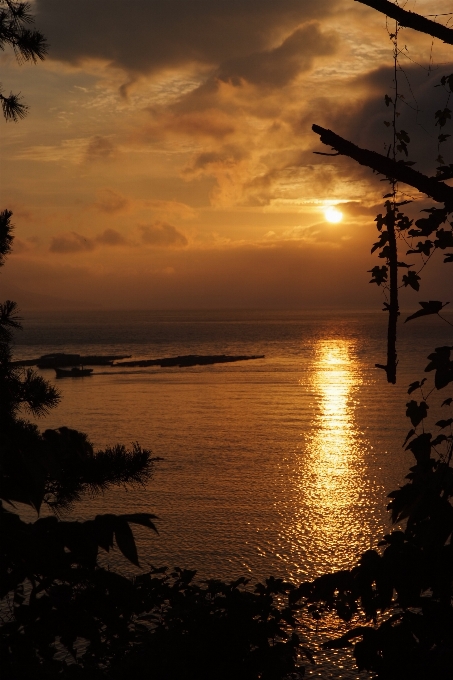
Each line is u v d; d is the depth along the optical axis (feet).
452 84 11.27
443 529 9.48
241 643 15.48
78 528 11.33
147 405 303.07
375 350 641.40
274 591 16.75
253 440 225.35
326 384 377.30
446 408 252.42
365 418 261.85
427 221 11.40
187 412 284.00
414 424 10.86
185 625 15.74
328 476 175.94
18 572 11.36
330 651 65.46
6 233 24.13
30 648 11.73
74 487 20.38
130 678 14.23
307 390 352.28
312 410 286.05
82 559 11.30
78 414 278.87
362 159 11.09
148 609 15.76
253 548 121.08
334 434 232.73
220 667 15.15
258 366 489.26
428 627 9.15
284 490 162.30
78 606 11.73
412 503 10.14
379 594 9.51
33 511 114.21
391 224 11.89
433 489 9.94
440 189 10.83
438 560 9.31
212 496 156.04
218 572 108.88
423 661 8.96
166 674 14.65
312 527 133.69
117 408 294.05
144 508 143.43
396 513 10.18
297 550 120.67
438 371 10.43
